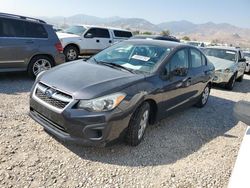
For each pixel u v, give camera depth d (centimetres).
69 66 430
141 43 504
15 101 534
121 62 453
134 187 301
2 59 659
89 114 325
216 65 964
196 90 569
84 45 1249
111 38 1369
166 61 444
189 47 545
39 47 721
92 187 292
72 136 333
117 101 338
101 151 367
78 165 329
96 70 404
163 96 424
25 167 312
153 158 368
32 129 410
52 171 311
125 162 348
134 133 376
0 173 295
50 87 360
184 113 597
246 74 1755
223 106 712
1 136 376
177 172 341
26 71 731
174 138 446
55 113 339
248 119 172
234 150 425
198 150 414
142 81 386
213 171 353
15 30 680
